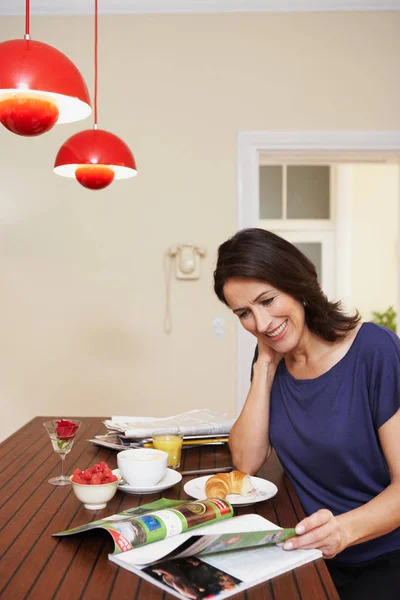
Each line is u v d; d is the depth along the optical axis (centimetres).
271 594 95
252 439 158
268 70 346
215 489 136
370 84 343
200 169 348
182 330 350
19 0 344
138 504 134
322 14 343
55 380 352
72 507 133
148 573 99
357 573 142
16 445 188
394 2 339
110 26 347
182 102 347
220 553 107
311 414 145
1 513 129
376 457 140
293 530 109
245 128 347
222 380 350
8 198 351
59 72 151
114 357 351
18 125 154
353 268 534
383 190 532
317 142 345
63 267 351
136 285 350
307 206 530
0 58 150
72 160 213
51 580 99
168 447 161
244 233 139
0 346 354
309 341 145
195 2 342
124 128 348
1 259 351
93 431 208
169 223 349
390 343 138
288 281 135
